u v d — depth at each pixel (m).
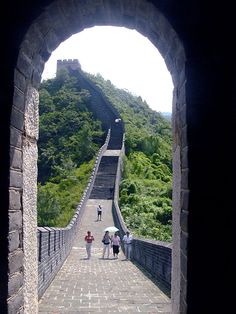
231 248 3.73
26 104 4.46
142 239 16.83
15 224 4.05
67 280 12.70
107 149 50.22
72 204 35.06
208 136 3.83
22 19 3.96
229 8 3.90
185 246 3.88
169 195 36.41
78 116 57.75
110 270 15.45
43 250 10.24
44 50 4.68
